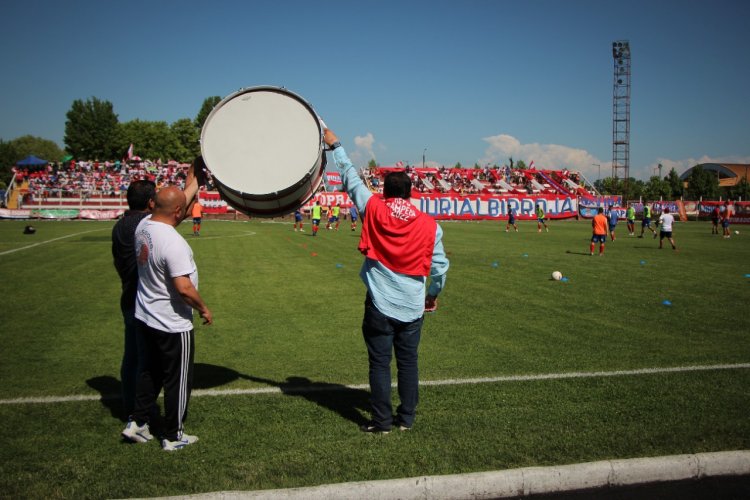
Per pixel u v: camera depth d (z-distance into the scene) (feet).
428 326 24.63
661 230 68.44
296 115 13.60
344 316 26.89
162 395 16.07
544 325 24.89
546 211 169.68
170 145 290.76
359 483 10.18
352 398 15.37
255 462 11.27
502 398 15.12
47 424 13.35
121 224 13.21
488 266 47.75
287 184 13.05
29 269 42.45
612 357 19.52
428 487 10.28
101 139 288.71
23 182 160.86
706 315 27.17
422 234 12.50
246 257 53.62
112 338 22.18
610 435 12.55
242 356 19.83
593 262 51.57
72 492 10.06
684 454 11.48
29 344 21.17
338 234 89.81
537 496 10.59
